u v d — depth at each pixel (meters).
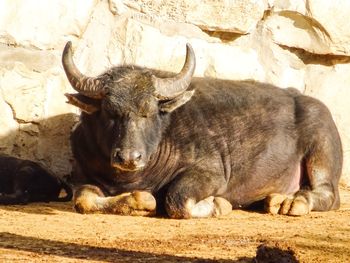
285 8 42.59
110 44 39.94
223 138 36.66
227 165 36.66
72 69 35.16
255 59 42.53
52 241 27.84
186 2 40.56
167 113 35.53
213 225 32.50
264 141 37.38
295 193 37.25
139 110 34.22
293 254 24.05
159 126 35.09
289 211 35.62
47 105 38.81
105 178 35.88
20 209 34.53
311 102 39.00
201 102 36.97
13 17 38.19
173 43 40.59
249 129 37.25
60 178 38.44
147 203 33.94
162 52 40.41
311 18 42.97
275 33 42.81
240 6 41.38
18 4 38.28
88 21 39.62
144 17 40.44
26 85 38.31
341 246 28.80
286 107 38.53
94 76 38.38
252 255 26.56
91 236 29.09
